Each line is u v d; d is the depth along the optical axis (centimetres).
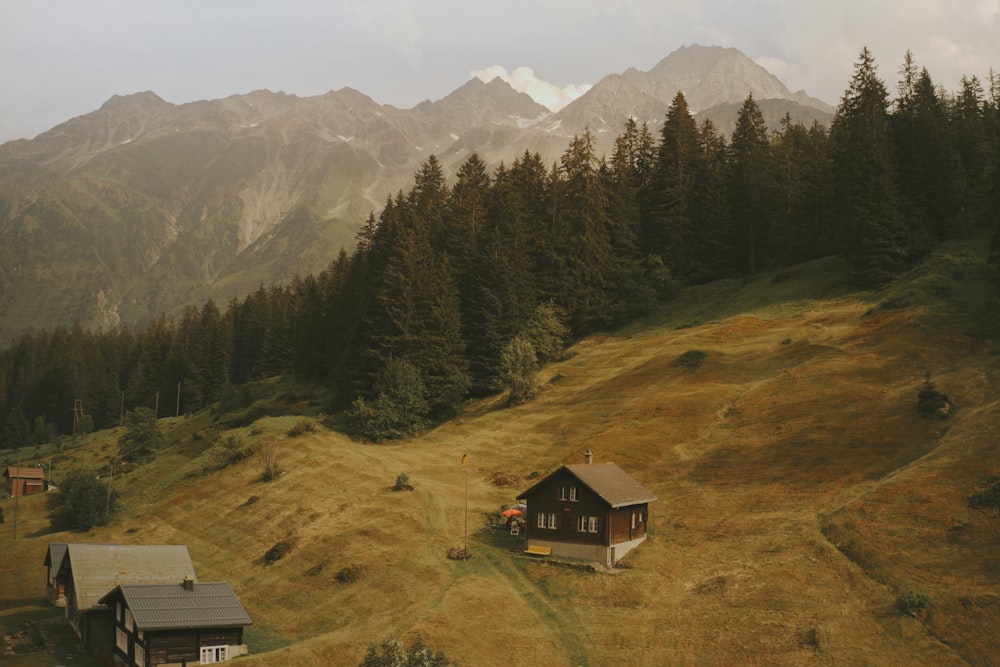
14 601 7619
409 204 15862
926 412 7562
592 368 11906
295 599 6831
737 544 6519
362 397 11925
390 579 6762
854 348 9450
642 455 8588
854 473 7056
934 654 4672
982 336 8869
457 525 7844
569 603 6134
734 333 11256
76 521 9850
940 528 5741
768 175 14338
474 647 5478
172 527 9138
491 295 12738
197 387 19638
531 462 9312
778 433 8194
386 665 4388
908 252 11412
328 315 15612
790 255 14112
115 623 6184
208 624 5562
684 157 14788
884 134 12706
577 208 14112
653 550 6806
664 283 13888
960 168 12081
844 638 4978
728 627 5400
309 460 10050
